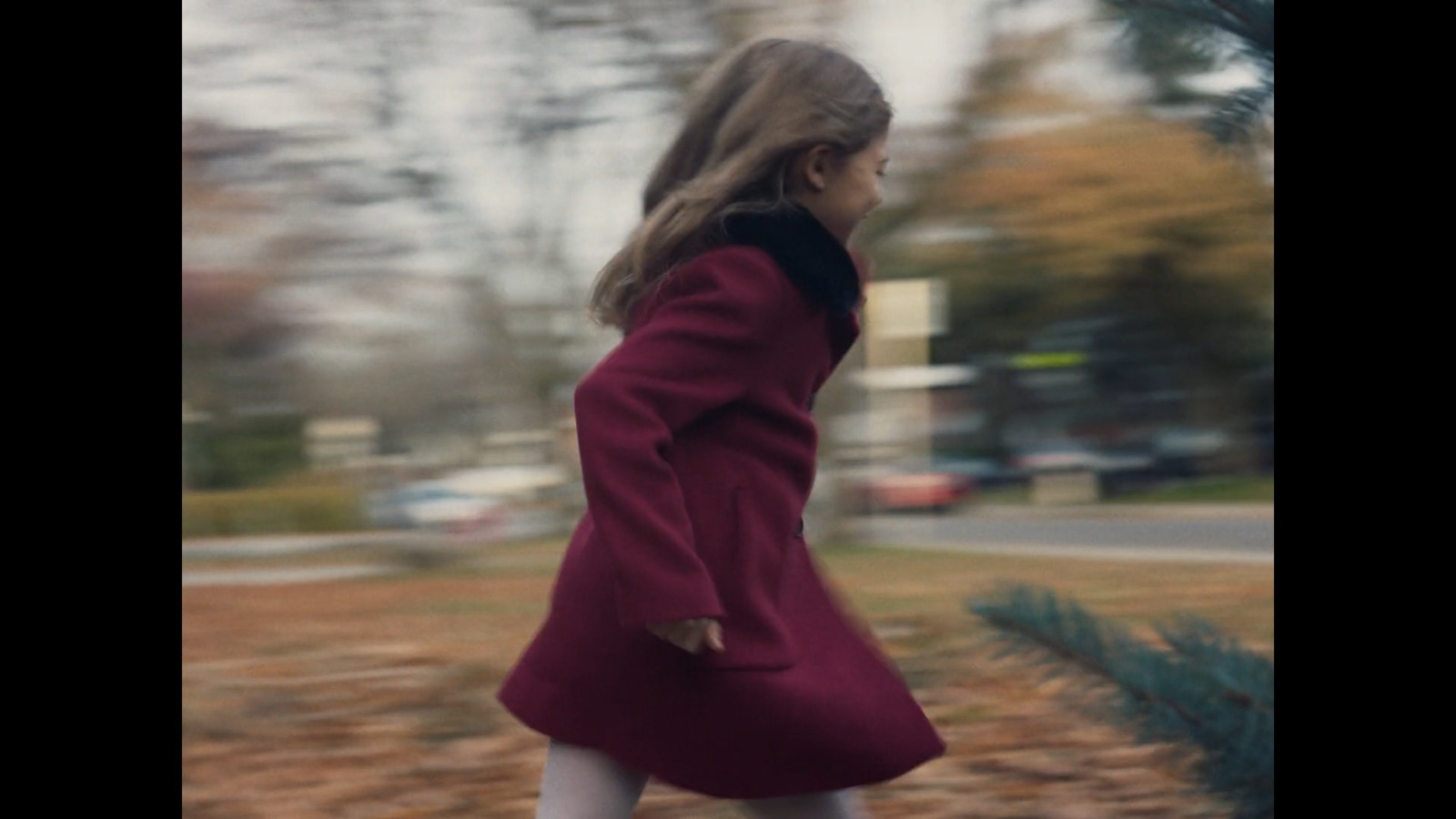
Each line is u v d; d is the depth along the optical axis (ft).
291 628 28.58
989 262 54.60
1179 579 35.35
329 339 55.26
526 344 53.62
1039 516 90.68
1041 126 47.50
